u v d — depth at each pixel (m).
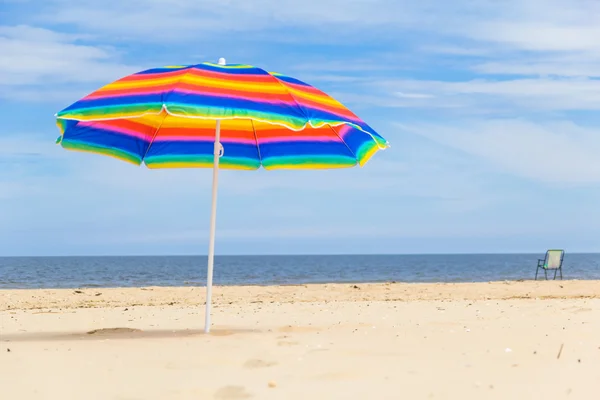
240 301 11.80
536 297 12.04
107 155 6.59
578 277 34.56
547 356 4.33
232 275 46.75
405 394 3.26
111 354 4.58
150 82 5.55
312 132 6.67
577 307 8.32
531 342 5.04
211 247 6.23
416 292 13.55
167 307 10.06
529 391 3.27
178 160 6.99
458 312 8.14
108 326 7.08
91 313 8.80
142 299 12.41
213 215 6.22
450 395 3.21
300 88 5.89
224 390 3.38
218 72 5.71
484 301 10.20
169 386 3.51
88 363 4.20
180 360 4.31
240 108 5.21
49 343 5.30
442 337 5.42
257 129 6.85
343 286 15.28
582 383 3.43
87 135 6.41
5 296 12.57
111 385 3.54
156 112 5.02
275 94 5.53
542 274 40.62
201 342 5.25
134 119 6.53
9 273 49.16
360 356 4.42
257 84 5.62
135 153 6.79
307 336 5.66
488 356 4.36
